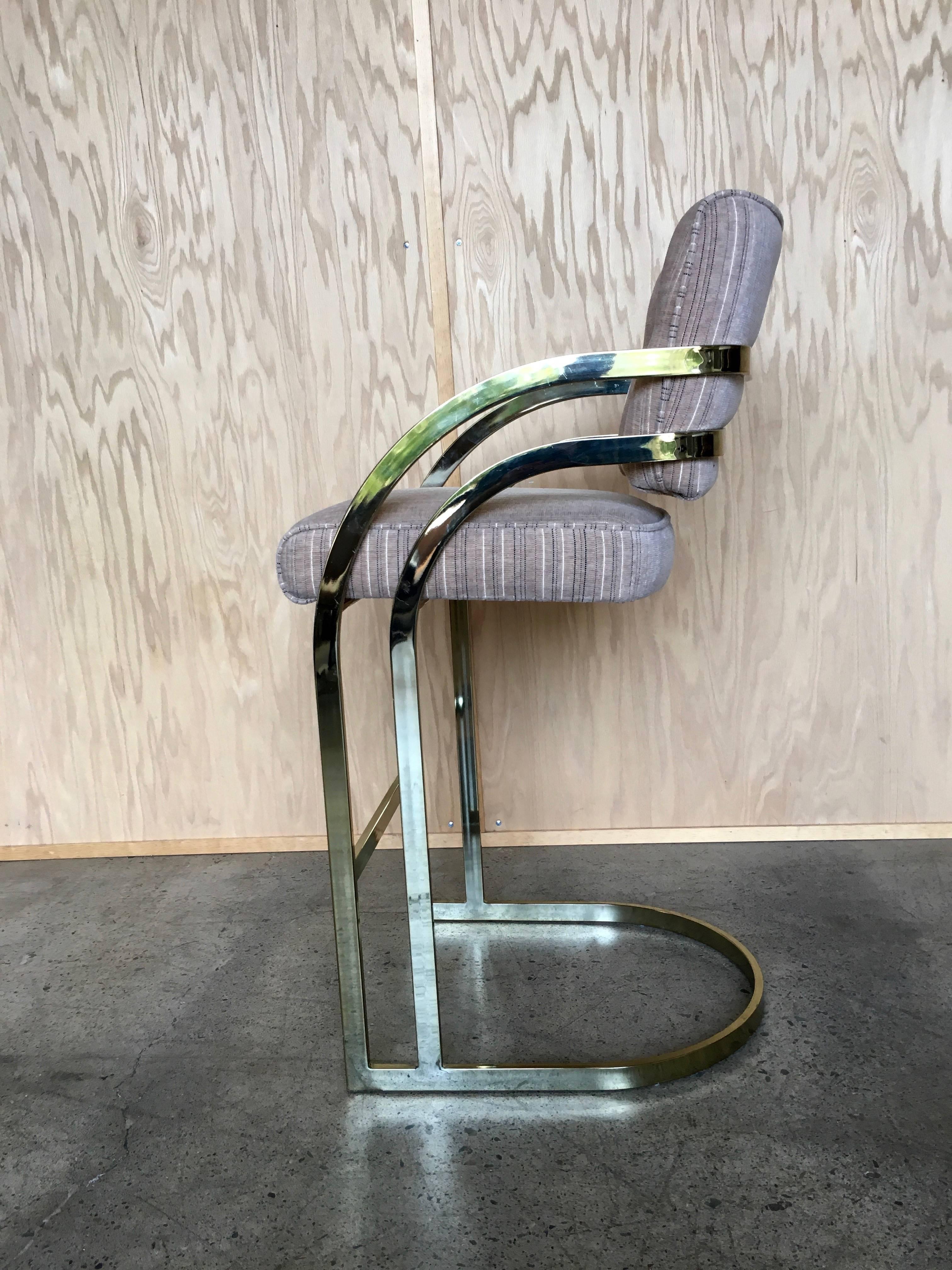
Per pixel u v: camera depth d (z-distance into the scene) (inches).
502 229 74.8
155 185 76.4
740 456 76.1
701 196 73.1
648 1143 46.5
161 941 69.9
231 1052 55.9
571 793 82.0
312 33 73.6
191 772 85.0
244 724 83.9
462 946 66.4
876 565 76.7
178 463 80.0
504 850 81.9
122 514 81.1
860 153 71.8
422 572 45.6
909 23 70.1
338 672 47.7
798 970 60.9
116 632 83.2
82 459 80.5
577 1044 54.4
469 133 73.9
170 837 85.9
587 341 75.5
